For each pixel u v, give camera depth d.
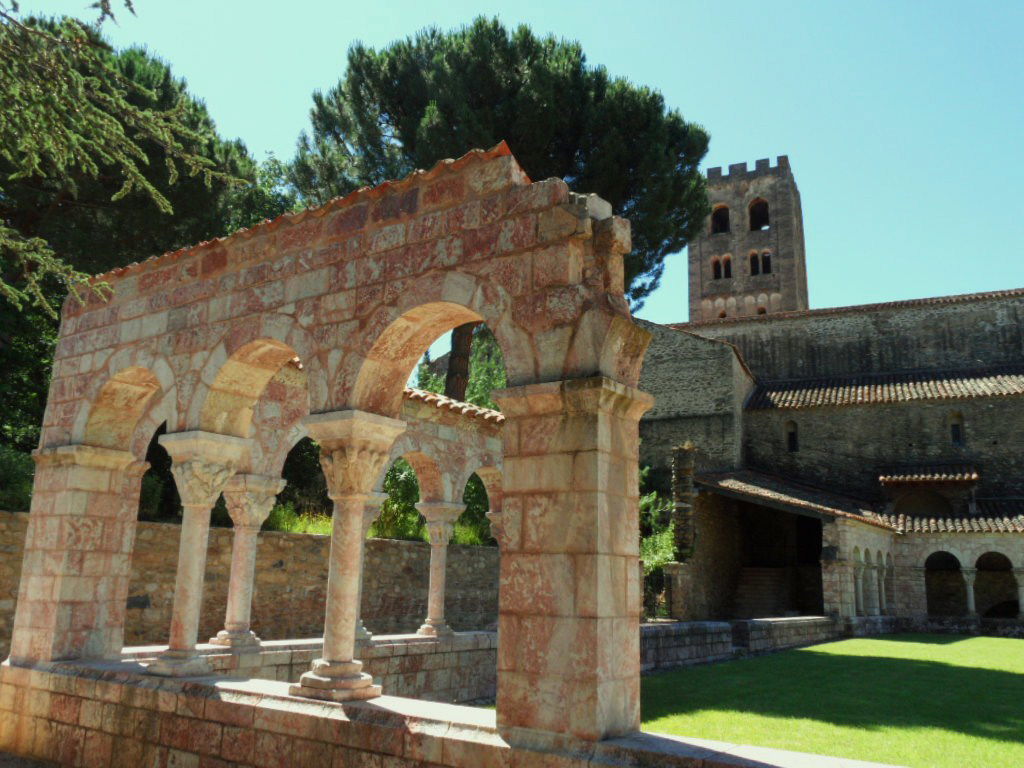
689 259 55.56
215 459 8.63
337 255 7.81
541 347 6.22
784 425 34.22
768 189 54.53
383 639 11.84
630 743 5.32
